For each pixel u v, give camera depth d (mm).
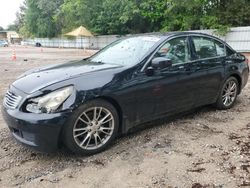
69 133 3727
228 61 5754
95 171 3598
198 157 3891
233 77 5938
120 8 40031
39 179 3449
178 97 4852
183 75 4840
